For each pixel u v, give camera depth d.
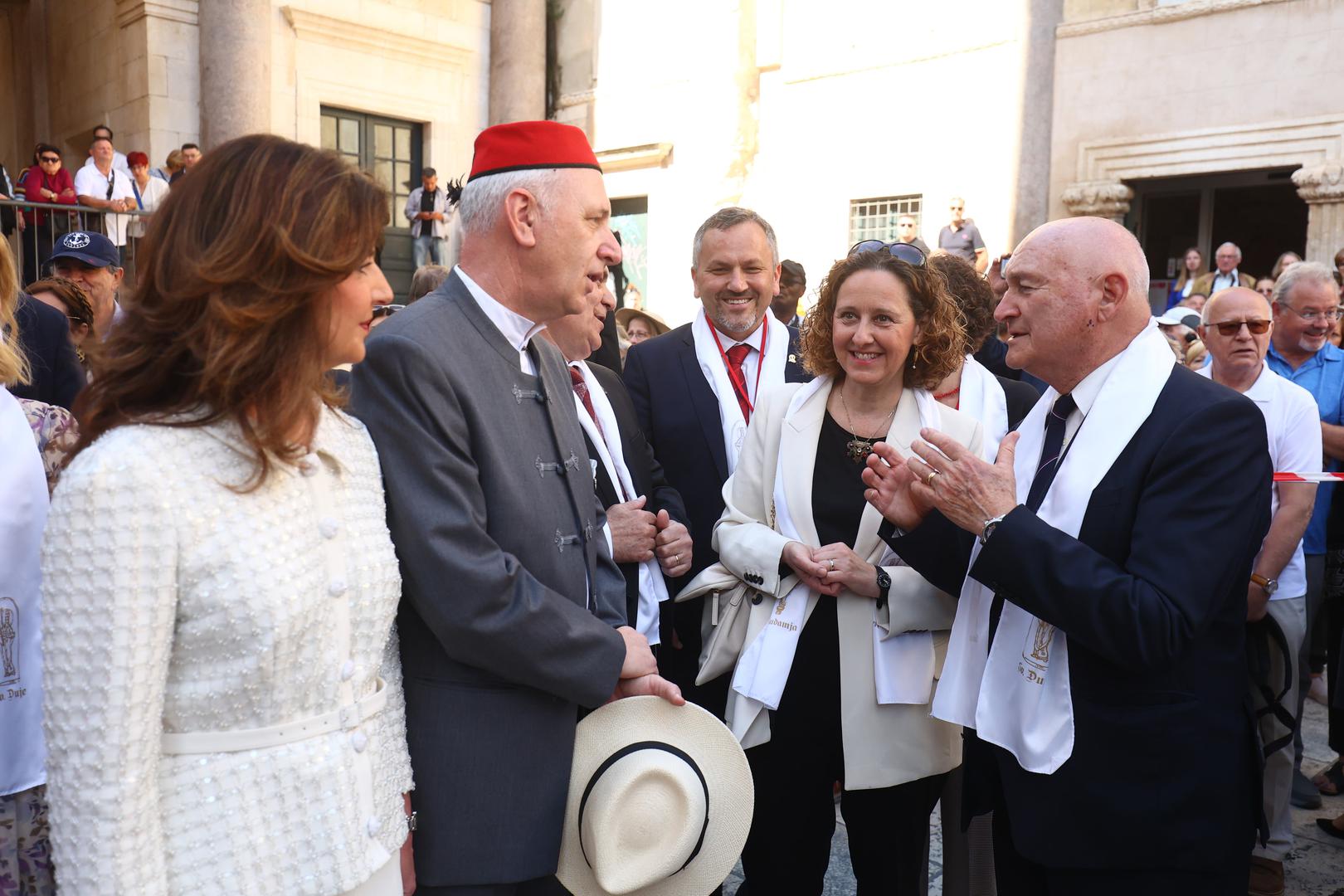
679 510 2.84
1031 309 1.96
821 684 2.35
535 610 1.69
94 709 1.17
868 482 2.20
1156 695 1.82
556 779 1.80
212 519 1.26
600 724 1.89
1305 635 3.44
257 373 1.29
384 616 1.51
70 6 14.25
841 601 2.32
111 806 1.17
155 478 1.22
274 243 1.27
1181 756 1.80
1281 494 3.08
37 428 1.89
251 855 1.31
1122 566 1.84
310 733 1.38
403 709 1.67
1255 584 2.82
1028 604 1.82
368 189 1.38
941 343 2.39
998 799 2.09
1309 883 3.21
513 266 1.86
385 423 1.66
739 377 3.13
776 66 13.63
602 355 4.20
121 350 1.31
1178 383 1.89
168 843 1.26
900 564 2.32
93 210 9.73
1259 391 3.17
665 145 14.52
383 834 1.50
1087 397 1.97
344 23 13.52
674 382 3.09
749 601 2.43
